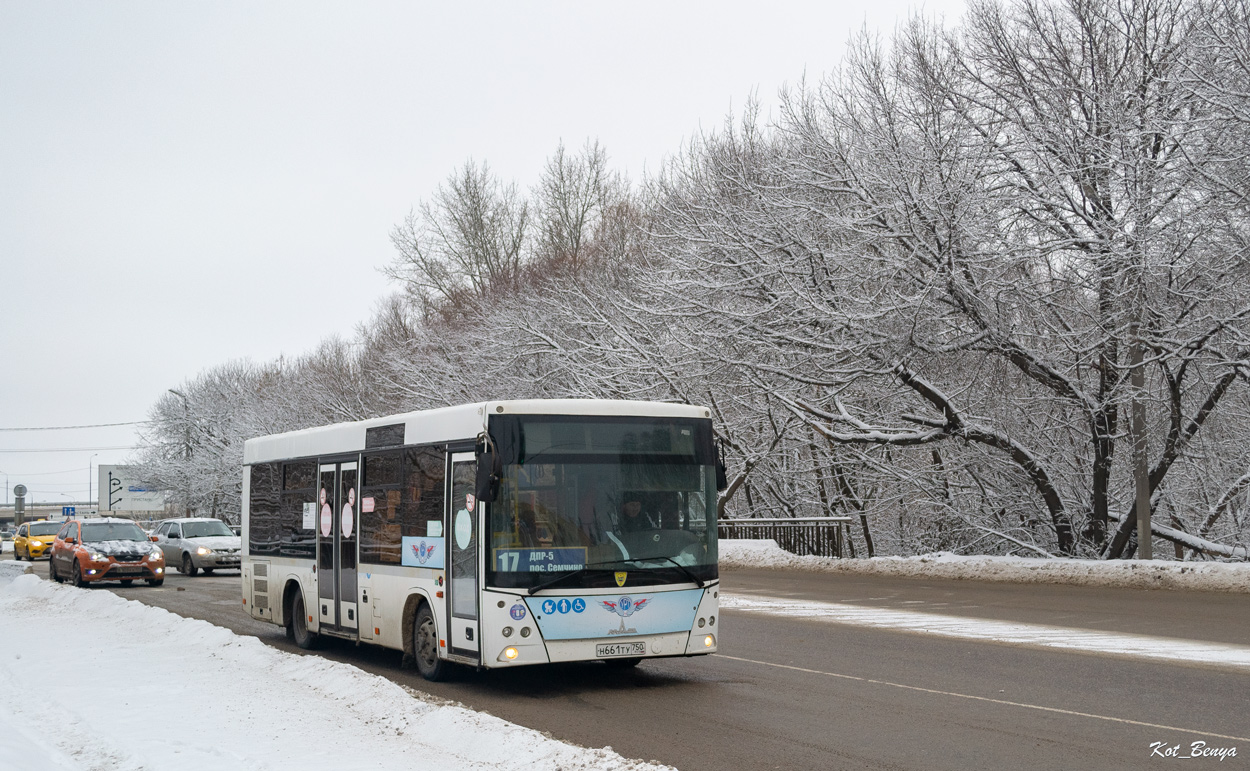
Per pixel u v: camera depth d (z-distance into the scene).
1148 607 16.78
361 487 13.16
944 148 23.95
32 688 10.80
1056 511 26.64
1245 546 24.75
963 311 24.48
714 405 34.03
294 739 8.11
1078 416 26.50
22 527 51.34
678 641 10.48
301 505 14.96
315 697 10.03
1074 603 17.75
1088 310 23.73
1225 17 20.84
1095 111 23.38
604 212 51.91
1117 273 21.61
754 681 10.95
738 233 27.53
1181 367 23.28
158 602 22.94
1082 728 8.24
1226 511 27.16
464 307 50.97
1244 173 20.12
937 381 26.95
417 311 58.38
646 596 10.38
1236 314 20.86
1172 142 22.31
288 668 11.65
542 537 10.16
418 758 7.45
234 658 12.75
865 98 25.86
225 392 77.50
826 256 25.56
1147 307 21.84
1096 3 23.39
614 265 42.59
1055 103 23.47
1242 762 7.15
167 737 8.17
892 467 30.39
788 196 27.19
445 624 10.95
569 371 35.75
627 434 10.67
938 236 23.58
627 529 10.46
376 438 12.84
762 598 20.25
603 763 6.95
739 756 7.68
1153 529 24.97
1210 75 21.02
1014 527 28.42
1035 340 24.97
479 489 9.91
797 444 35.38
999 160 24.14
